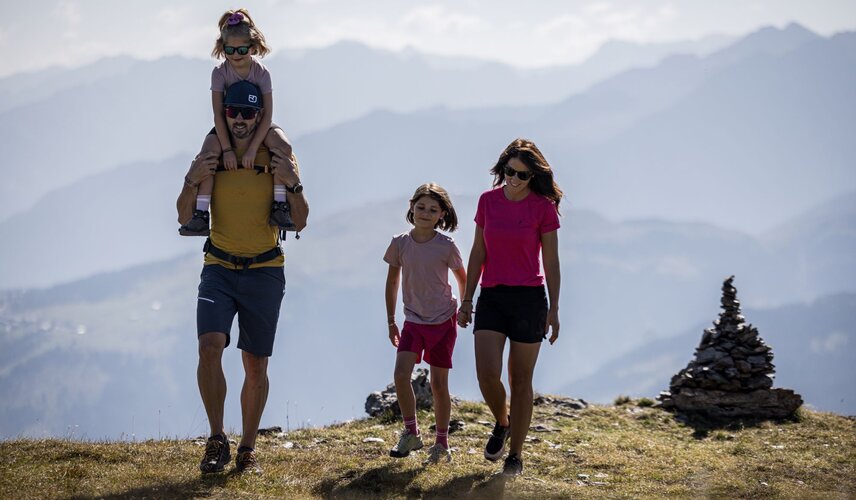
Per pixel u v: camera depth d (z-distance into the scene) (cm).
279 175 2677
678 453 3584
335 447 3441
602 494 2684
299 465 2923
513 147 2909
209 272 2680
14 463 2727
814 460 3506
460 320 2995
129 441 3397
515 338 2878
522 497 2584
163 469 2720
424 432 3903
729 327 4859
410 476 2822
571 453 3441
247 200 2672
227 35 2647
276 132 2741
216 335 2605
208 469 2623
